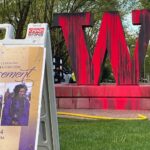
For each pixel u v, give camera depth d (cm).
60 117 1217
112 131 874
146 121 1078
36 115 466
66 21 1546
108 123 1020
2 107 474
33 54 487
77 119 1154
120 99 1478
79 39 1542
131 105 1467
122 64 1510
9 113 470
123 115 1280
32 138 459
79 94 1516
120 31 1508
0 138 464
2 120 469
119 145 723
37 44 496
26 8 2241
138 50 1498
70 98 1525
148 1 2119
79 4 2842
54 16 1560
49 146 528
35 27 503
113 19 1512
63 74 3475
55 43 3288
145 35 1490
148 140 771
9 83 481
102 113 1345
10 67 487
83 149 692
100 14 2683
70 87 1523
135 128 920
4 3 2502
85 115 1238
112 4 2234
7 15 2541
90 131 873
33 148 456
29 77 480
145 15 1484
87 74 1549
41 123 518
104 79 4753
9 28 516
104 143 739
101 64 1535
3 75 486
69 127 938
